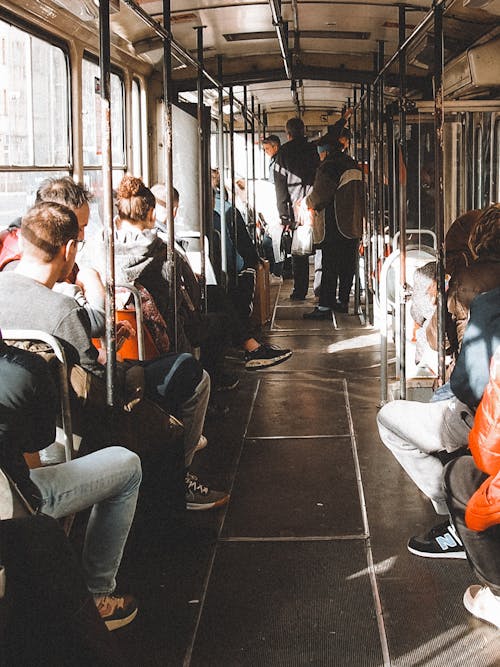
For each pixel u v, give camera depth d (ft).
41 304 11.00
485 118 23.27
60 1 16.69
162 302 17.22
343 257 34.06
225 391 22.70
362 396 21.90
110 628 10.52
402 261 18.22
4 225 15.58
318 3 21.44
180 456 12.97
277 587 11.69
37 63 17.07
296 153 35.45
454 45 23.81
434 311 15.81
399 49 17.56
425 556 12.51
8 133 15.66
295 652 10.05
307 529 13.64
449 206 25.70
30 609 7.63
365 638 10.34
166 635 10.45
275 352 22.81
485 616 10.66
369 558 12.55
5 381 8.81
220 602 11.27
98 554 10.28
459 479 10.46
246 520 14.05
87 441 11.50
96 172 20.66
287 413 20.51
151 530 13.12
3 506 8.21
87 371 11.34
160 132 27.02
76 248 11.47
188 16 22.35
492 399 9.45
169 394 13.53
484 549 10.27
